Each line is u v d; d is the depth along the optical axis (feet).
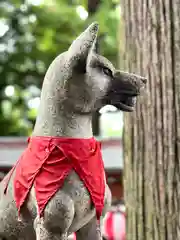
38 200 10.94
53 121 11.44
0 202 12.25
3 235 12.29
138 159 18.19
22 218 11.51
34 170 11.20
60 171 11.07
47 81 11.61
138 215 18.21
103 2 37.88
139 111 18.11
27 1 46.73
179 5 17.92
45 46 45.57
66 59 11.22
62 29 45.16
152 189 17.90
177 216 17.70
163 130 17.84
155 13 17.95
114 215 25.96
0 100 49.73
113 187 26.71
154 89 17.92
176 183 17.72
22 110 50.16
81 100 11.30
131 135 18.34
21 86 47.88
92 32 10.69
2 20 47.11
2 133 49.37
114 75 11.68
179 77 17.87
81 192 11.16
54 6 45.68
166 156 17.79
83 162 11.25
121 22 18.95
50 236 11.03
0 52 46.73
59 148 11.20
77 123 11.45
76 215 11.37
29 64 46.83
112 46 39.37
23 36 46.21
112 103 11.79
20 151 29.86
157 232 17.83
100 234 12.14
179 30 17.88
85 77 11.18
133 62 18.39
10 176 12.14
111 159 27.32
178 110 17.84
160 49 17.93
